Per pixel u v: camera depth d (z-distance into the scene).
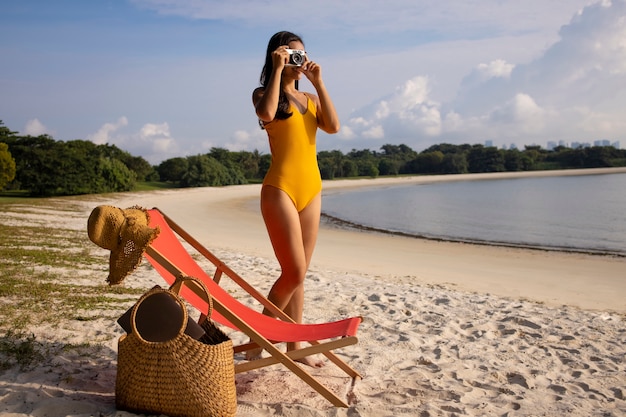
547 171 135.88
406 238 19.98
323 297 6.45
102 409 2.64
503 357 4.17
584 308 7.36
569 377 3.73
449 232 22.83
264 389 3.19
